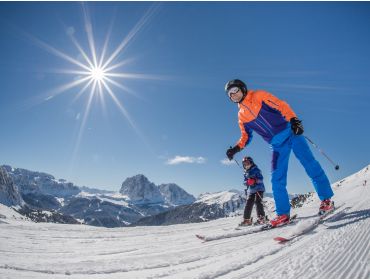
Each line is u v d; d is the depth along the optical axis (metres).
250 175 6.78
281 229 4.78
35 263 3.46
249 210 6.76
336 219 4.45
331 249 2.89
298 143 5.01
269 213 7.25
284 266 2.60
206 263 3.24
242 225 6.77
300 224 4.05
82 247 4.83
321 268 2.41
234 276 2.57
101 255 4.13
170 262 3.45
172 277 2.79
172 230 7.42
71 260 3.74
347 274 2.22
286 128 4.93
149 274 2.99
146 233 6.89
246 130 5.55
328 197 5.06
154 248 4.57
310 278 2.23
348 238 3.19
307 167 5.04
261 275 2.46
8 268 3.17
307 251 2.98
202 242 4.82
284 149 5.00
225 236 4.93
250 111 5.06
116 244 5.12
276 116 4.93
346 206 5.55
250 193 6.81
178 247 4.49
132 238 5.94
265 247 3.60
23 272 3.07
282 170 5.05
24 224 7.72
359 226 3.65
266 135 5.09
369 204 5.23
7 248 4.34
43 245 4.86
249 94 5.05
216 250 3.91
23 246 4.61
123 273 3.10
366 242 2.92
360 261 2.44
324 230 3.90
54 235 6.13
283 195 5.05
